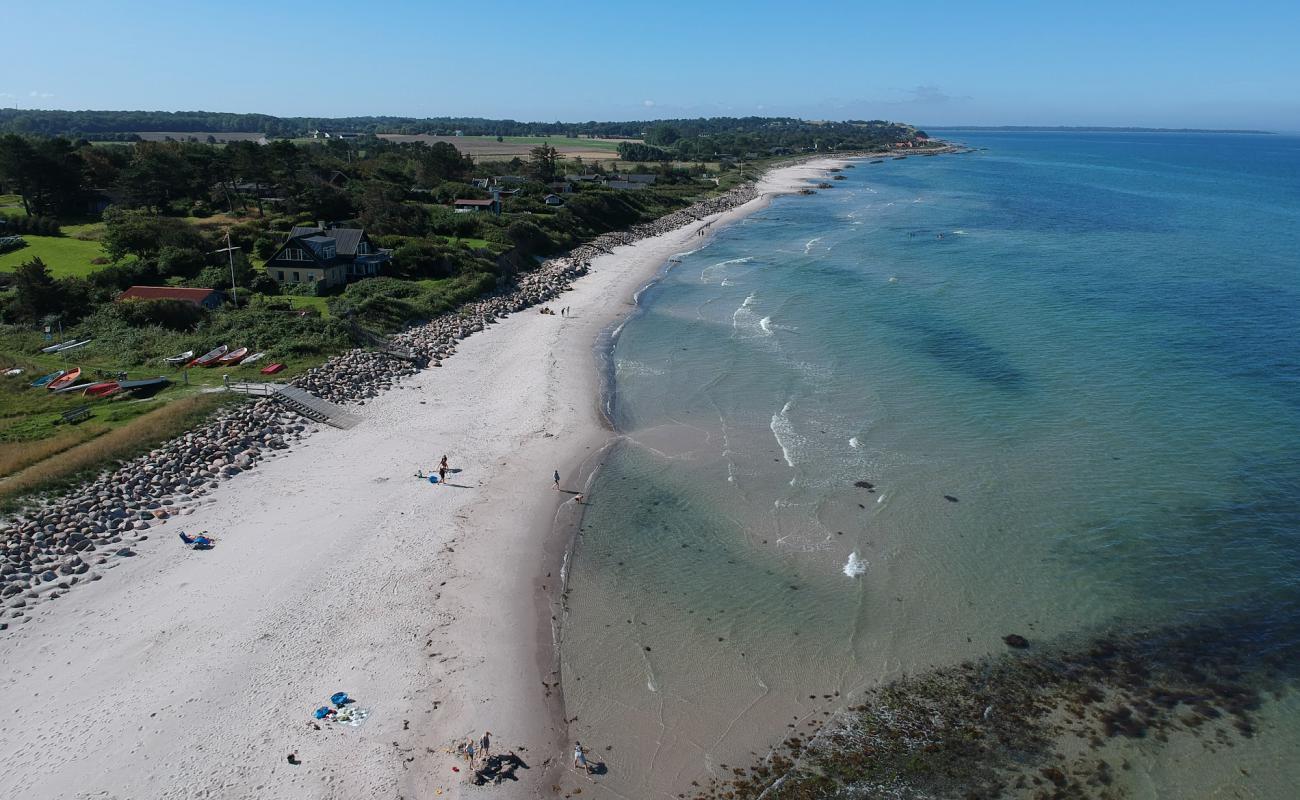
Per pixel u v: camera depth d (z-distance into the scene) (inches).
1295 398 1907.0
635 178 6973.4
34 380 1904.5
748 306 2906.0
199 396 1815.9
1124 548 1322.6
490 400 2000.5
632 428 1847.9
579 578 1278.3
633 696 1029.2
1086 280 3208.7
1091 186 7652.6
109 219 3654.0
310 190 4020.7
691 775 910.4
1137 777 897.5
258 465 1589.6
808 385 2071.9
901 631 1143.6
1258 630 1125.7
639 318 2800.2
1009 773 906.7
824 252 4047.7
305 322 2336.4
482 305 2869.1
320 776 890.1
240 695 1000.9
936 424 1814.7
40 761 890.7
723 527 1419.8
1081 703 1007.0
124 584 1198.9
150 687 1005.8
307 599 1192.8
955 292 3053.6
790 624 1162.6
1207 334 2420.0
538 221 4340.6
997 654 1094.4
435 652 1097.4
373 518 1424.7
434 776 900.0
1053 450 1672.0
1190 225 4790.8
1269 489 1492.4
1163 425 1776.6
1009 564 1289.4
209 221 3745.1
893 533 1384.1
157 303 2359.7
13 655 1044.5
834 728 975.6
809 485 1552.7
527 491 1547.7
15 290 2481.5
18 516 1316.4
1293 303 2765.7
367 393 1982.0
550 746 950.4
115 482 1444.4
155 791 861.8
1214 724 969.5
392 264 3134.8
